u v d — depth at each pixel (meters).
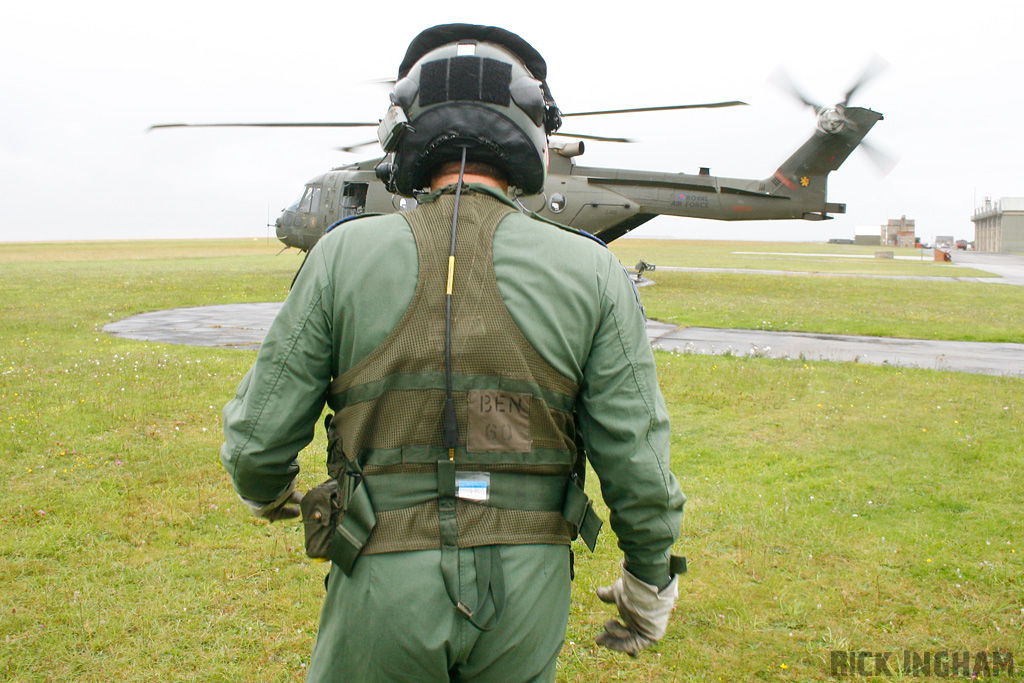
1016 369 9.45
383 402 1.35
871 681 2.87
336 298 1.37
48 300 16.75
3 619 3.14
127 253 67.69
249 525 4.21
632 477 1.37
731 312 15.82
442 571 1.29
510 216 1.44
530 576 1.34
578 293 1.39
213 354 9.45
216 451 5.46
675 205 21.59
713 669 2.96
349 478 1.35
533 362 1.36
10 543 3.88
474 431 1.33
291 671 2.86
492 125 1.46
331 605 1.39
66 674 2.80
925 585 3.63
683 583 3.64
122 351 9.61
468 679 1.35
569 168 20.28
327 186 19.17
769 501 4.72
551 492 1.41
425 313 1.35
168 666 2.87
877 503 4.70
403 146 1.53
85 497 4.54
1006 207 114.69
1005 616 3.32
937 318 15.41
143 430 5.93
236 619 3.22
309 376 1.38
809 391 7.70
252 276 26.67
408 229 1.40
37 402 6.63
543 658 1.37
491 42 1.60
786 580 3.68
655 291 22.12
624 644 1.55
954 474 5.23
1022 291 24.38
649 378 1.43
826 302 19.12
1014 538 4.16
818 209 22.77
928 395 7.57
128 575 3.59
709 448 5.83
